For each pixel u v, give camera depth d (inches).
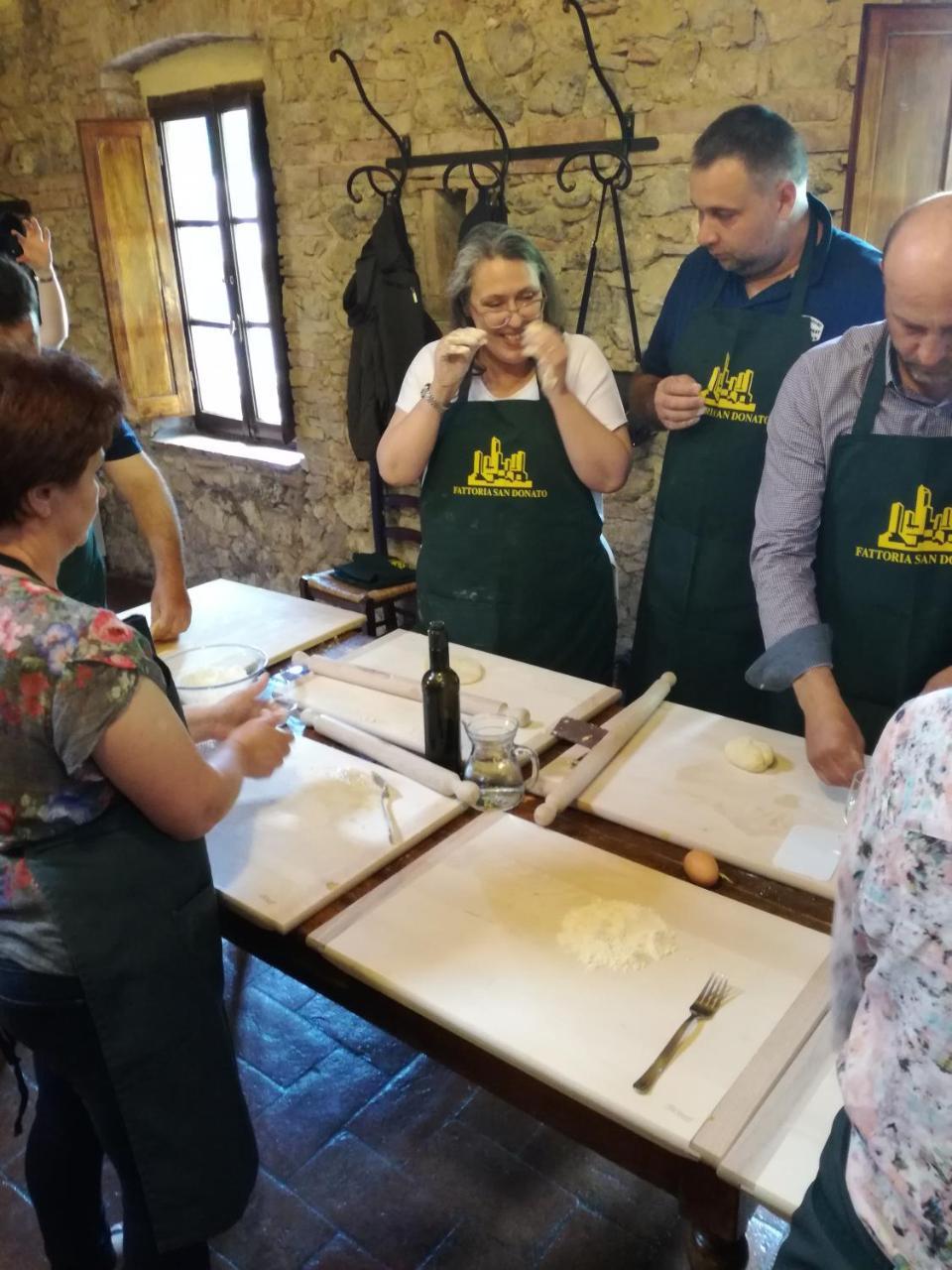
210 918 48.3
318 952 47.9
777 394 74.1
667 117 115.9
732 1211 36.3
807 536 68.1
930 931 26.5
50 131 188.5
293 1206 71.7
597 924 47.2
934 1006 26.8
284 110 151.6
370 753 63.9
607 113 119.9
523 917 48.5
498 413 87.3
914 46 97.8
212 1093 48.7
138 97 179.0
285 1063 84.3
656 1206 71.2
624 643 140.7
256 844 55.1
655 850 54.5
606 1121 38.9
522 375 88.1
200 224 179.6
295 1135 77.5
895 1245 28.9
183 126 175.5
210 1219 49.6
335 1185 73.4
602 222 124.6
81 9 170.6
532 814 58.6
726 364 82.4
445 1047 44.1
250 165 165.2
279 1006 90.3
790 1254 32.4
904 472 63.8
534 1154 75.5
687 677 91.6
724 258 78.9
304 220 155.6
